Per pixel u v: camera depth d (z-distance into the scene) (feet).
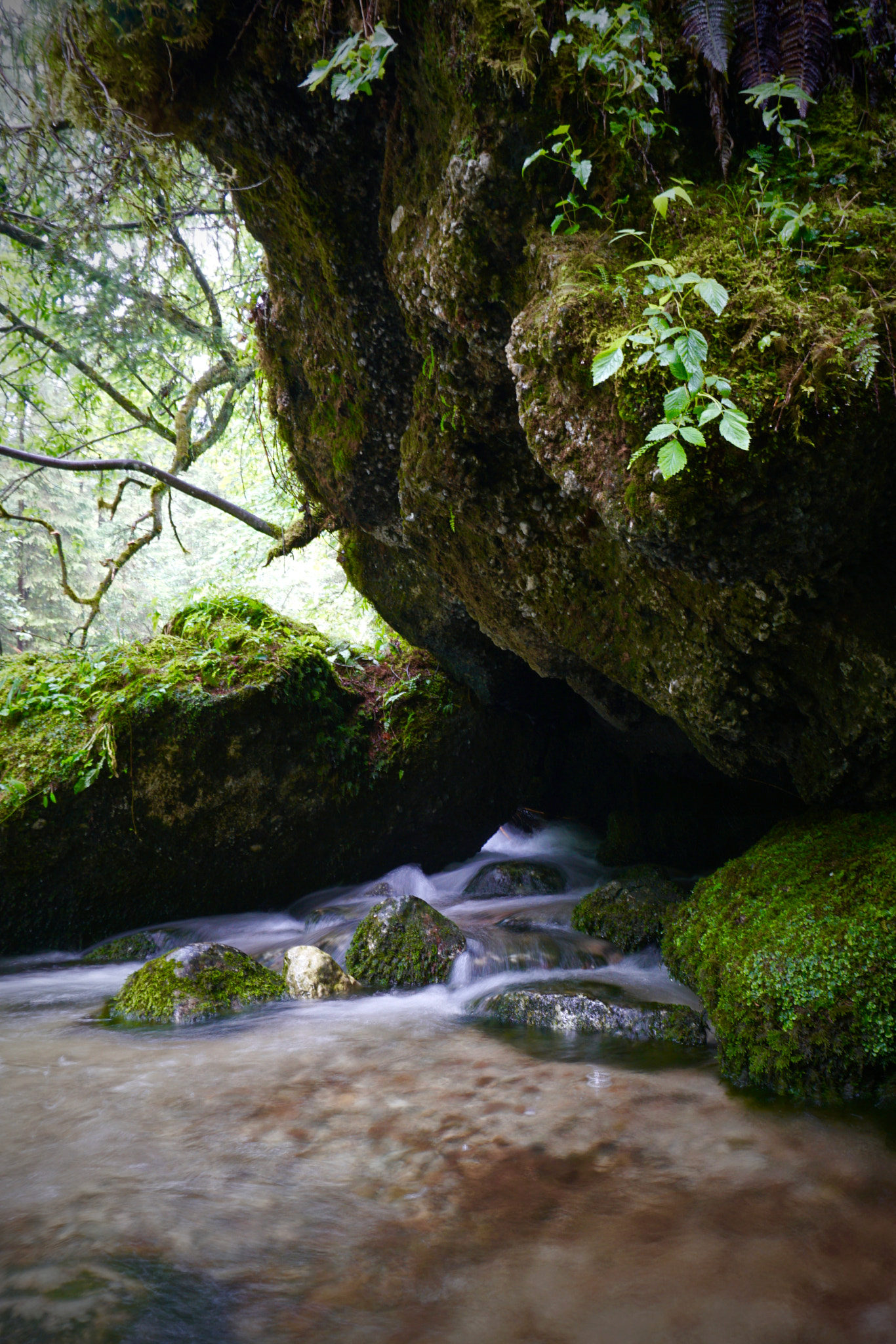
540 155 8.21
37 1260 6.40
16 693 19.11
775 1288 5.81
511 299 9.59
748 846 19.74
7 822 17.16
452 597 17.21
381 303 12.11
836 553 8.61
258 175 11.69
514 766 22.04
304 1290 5.97
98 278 16.47
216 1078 10.28
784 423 6.95
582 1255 6.29
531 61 8.05
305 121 10.62
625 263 8.03
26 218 14.76
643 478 7.49
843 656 9.77
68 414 22.65
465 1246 6.47
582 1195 7.16
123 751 17.71
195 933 18.43
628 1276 6.00
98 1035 12.30
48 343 18.67
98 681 18.76
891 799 10.99
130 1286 6.05
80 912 18.31
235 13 9.84
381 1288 5.98
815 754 11.32
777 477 7.32
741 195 7.70
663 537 7.82
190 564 52.34
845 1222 6.59
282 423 15.37
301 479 16.60
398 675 21.44
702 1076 9.72
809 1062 8.83
